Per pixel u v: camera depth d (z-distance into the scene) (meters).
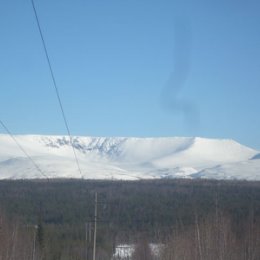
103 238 135.88
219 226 84.38
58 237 135.38
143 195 176.88
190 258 92.81
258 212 130.50
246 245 87.75
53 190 178.75
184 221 138.62
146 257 124.06
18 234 110.94
